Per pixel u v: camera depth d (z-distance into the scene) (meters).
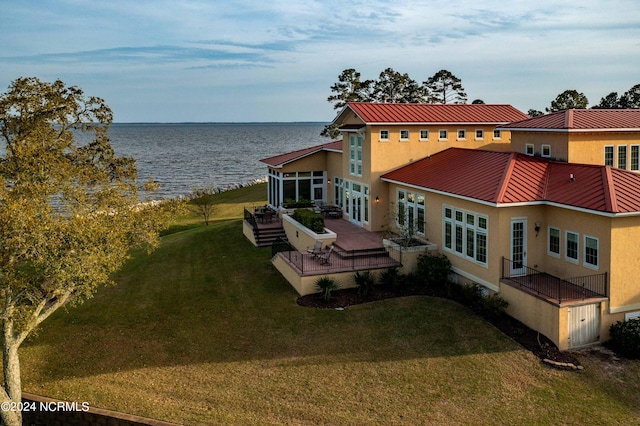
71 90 26.92
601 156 25.36
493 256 20.95
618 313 18.70
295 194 38.03
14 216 13.91
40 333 20.67
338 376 16.84
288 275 25.14
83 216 16.08
